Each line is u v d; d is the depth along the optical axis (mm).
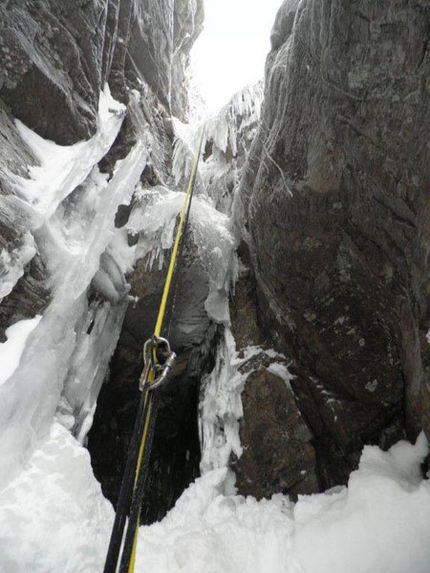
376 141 2486
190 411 5844
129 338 4945
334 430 3580
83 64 4625
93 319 4098
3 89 3676
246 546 2711
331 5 2299
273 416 3814
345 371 3570
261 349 4250
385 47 2156
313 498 3131
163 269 4324
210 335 5227
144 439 1256
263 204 3719
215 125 6375
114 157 4898
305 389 3918
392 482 2594
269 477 3561
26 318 3090
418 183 2330
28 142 3861
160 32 7082
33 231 3227
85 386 3656
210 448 4156
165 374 1352
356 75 2395
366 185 2760
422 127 2164
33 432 2666
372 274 3158
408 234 2580
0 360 2740
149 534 2889
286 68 3113
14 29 3629
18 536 2141
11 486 2340
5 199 3072
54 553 2182
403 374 3236
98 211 4105
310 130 3018
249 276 4586
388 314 3211
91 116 4516
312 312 3793
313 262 3588
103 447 5457
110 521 2656
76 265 3588
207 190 6164
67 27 4398
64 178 3807
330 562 2438
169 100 7539
